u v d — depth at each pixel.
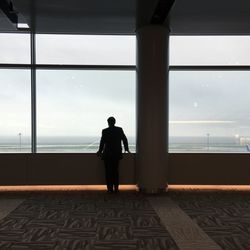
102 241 3.72
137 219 4.65
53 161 7.02
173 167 7.05
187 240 3.74
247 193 6.57
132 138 7.61
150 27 6.36
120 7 5.73
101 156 6.57
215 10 5.89
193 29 6.95
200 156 7.06
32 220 4.59
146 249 3.46
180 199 6.02
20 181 6.97
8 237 3.86
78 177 7.04
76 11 5.96
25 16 6.21
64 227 4.27
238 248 3.48
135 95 6.95
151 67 6.37
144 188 6.53
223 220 4.59
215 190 6.86
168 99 6.59
